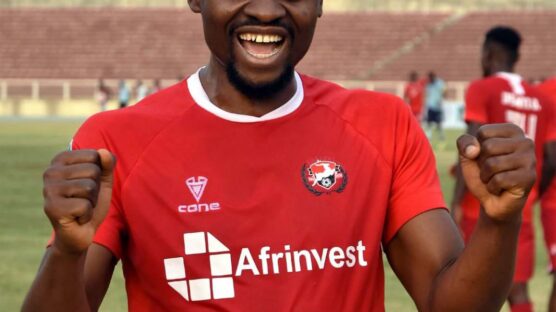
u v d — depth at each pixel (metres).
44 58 52.28
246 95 3.15
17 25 53.97
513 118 7.42
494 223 2.77
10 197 16.44
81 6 55.84
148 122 3.17
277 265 3.03
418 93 33.62
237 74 3.10
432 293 3.02
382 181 3.18
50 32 53.56
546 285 9.55
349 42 51.28
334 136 3.19
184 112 3.18
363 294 3.09
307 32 3.09
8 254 10.96
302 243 3.04
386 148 3.21
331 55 50.62
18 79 51.53
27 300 2.77
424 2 56.38
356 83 46.59
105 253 3.06
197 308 3.03
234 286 3.01
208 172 3.10
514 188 2.67
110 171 2.70
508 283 2.87
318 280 3.04
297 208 3.08
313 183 3.11
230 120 3.15
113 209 3.10
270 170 3.11
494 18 51.38
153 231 3.07
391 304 8.45
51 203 2.60
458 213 7.19
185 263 3.04
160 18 54.09
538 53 48.56
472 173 2.73
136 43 52.81
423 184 3.20
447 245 3.11
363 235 3.11
